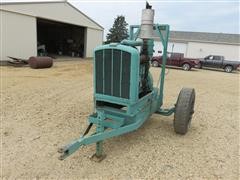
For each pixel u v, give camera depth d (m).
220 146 3.67
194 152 3.42
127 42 3.15
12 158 3.03
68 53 24.81
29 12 14.80
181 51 28.50
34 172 2.75
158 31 4.02
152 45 3.79
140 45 3.51
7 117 4.55
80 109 5.28
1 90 6.79
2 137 3.64
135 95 3.05
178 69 18.25
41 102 5.74
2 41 13.17
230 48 26.30
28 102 5.68
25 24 14.62
